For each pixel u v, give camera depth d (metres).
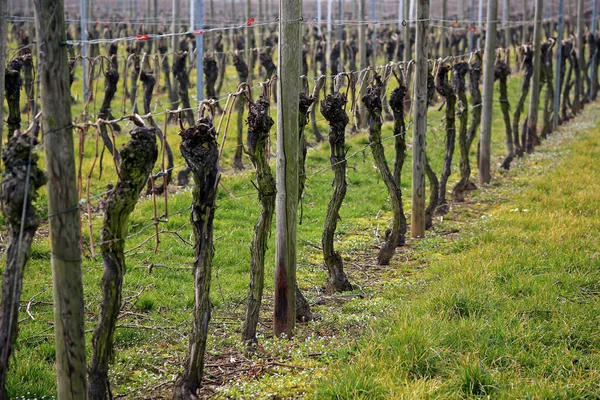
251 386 5.66
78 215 4.36
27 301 7.35
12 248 4.22
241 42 26.61
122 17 34.56
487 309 7.03
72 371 4.46
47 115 4.18
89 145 14.69
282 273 6.62
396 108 9.36
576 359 6.07
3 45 6.50
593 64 26.77
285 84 6.44
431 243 9.91
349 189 13.04
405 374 5.64
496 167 15.17
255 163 6.23
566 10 42.69
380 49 33.62
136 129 4.63
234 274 8.58
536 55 16.31
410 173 14.27
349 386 5.37
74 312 4.41
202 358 5.43
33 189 4.26
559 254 8.61
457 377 5.62
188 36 20.34
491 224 10.38
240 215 11.05
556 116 19.75
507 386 5.52
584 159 14.70
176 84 17.83
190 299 7.62
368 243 10.03
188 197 11.34
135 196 4.71
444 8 23.39
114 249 4.76
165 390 5.68
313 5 48.69
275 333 6.71
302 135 7.41
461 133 12.37
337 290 8.05
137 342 6.64
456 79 12.17
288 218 6.58
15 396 5.29
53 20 4.09
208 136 5.33
